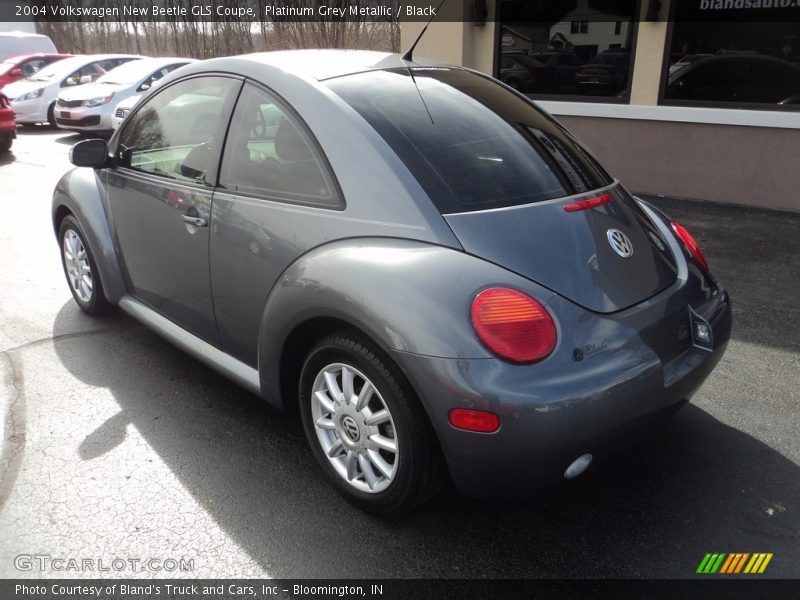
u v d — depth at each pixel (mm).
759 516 2451
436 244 2164
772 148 6758
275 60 2830
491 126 2709
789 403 3211
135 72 12164
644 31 7266
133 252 3438
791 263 5246
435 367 1989
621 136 7672
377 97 2594
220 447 2875
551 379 1981
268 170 2633
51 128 13586
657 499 2545
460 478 2104
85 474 2688
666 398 2217
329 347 2326
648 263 2455
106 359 3656
